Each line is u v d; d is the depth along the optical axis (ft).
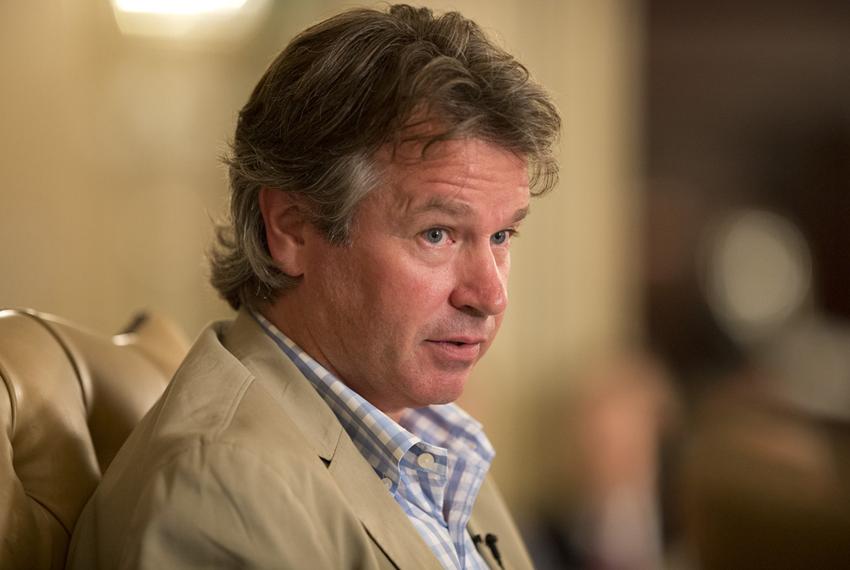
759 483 25.29
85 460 14.21
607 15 50.90
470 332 13.55
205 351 13.70
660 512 36.55
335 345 13.82
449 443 16.14
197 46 40.96
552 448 42.60
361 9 13.74
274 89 13.74
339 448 13.26
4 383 13.64
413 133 12.74
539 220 50.47
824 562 24.17
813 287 54.65
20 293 32.17
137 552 11.23
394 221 13.03
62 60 34.71
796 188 55.93
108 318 38.32
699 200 54.60
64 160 34.86
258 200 14.01
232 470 11.53
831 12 54.29
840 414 29.81
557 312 50.88
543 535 37.78
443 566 13.46
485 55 13.32
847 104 55.11
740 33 54.34
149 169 39.91
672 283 53.88
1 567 11.84
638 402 38.70
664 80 54.03
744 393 44.06
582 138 51.01
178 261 40.63
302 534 11.64
